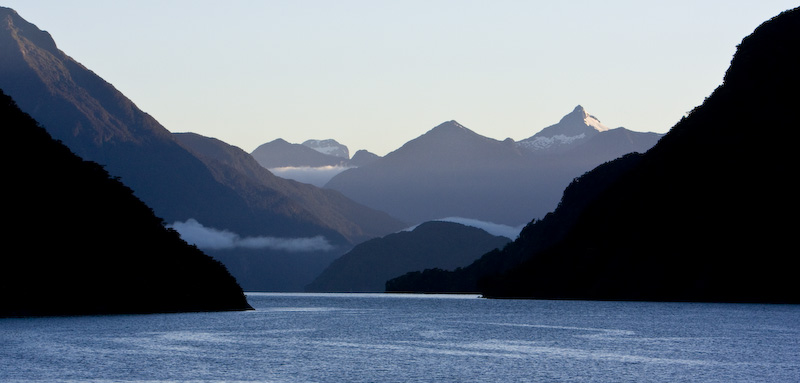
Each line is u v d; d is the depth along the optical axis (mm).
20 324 139500
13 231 162125
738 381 83312
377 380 83438
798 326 142625
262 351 105625
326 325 153750
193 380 82562
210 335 126750
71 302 161875
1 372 86188
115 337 119625
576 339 122500
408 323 160375
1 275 154875
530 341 119750
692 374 87250
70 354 99625
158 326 140250
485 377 85312
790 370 90000
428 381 83188
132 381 81625
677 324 149250
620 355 102312
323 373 87312
